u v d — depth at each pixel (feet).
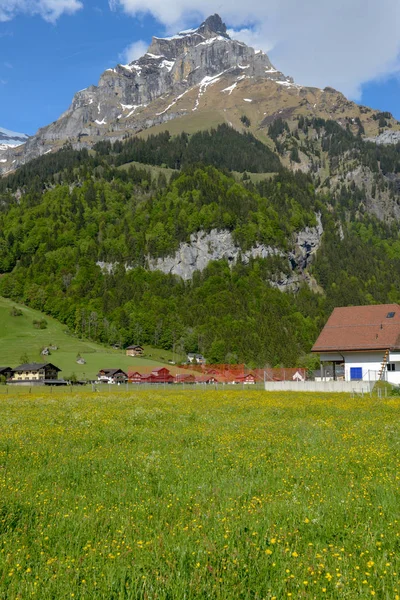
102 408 121.29
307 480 41.60
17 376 513.45
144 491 38.63
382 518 31.50
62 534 29.58
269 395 176.55
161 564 24.68
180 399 158.81
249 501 35.58
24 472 45.78
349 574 23.66
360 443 60.23
